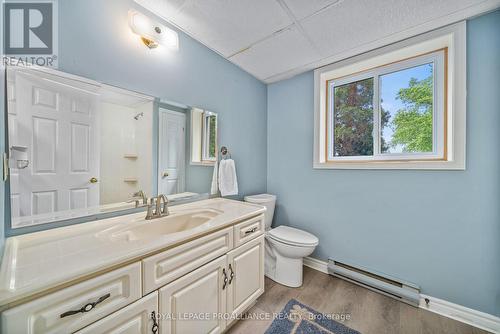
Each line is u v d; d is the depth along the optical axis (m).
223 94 1.84
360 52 1.74
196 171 1.62
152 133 1.32
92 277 0.64
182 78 1.49
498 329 1.23
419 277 1.51
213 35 1.53
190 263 0.95
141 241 0.82
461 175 1.35
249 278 1.34
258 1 1.20
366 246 1.76
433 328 1.27
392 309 1.44
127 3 1.17
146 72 1.27
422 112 1.61
